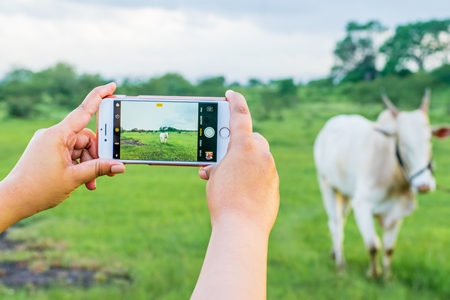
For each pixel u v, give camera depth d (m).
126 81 34.72
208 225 8.76
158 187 11.99
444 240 8.15
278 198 0.89
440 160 15.55
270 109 28.58
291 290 5.87
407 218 9.81
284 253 7.29
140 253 7.30
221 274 0.72
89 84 33.25
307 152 17.58
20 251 7.46
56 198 1.12
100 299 5.72
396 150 6.05
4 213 1.05
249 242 0.77
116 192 11.30
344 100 34.47
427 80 34.28
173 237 8.02
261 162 0.90
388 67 48.47
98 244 7.75
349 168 6.69
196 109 1.57
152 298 5.77
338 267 6.68
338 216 7.10
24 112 26.42
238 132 0.96
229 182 0.87
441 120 24.50
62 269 6.84
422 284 6.31
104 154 1.57
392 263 7.02
